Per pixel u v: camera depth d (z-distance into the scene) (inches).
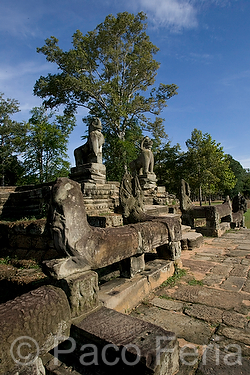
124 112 832.3
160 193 477.1
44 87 810.2
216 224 335.6
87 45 861.8
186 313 121.2
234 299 136.2
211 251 251.6
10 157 1005.2
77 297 91.7
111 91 807.1
